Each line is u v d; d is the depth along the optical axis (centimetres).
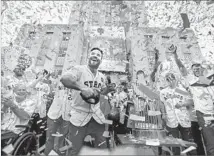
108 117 172
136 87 209
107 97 175
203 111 182
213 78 206
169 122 179
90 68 175
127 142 141
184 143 142
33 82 199
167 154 150
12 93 184
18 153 137
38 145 158
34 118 176
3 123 164
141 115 181
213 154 158
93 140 158
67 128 171
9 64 208
